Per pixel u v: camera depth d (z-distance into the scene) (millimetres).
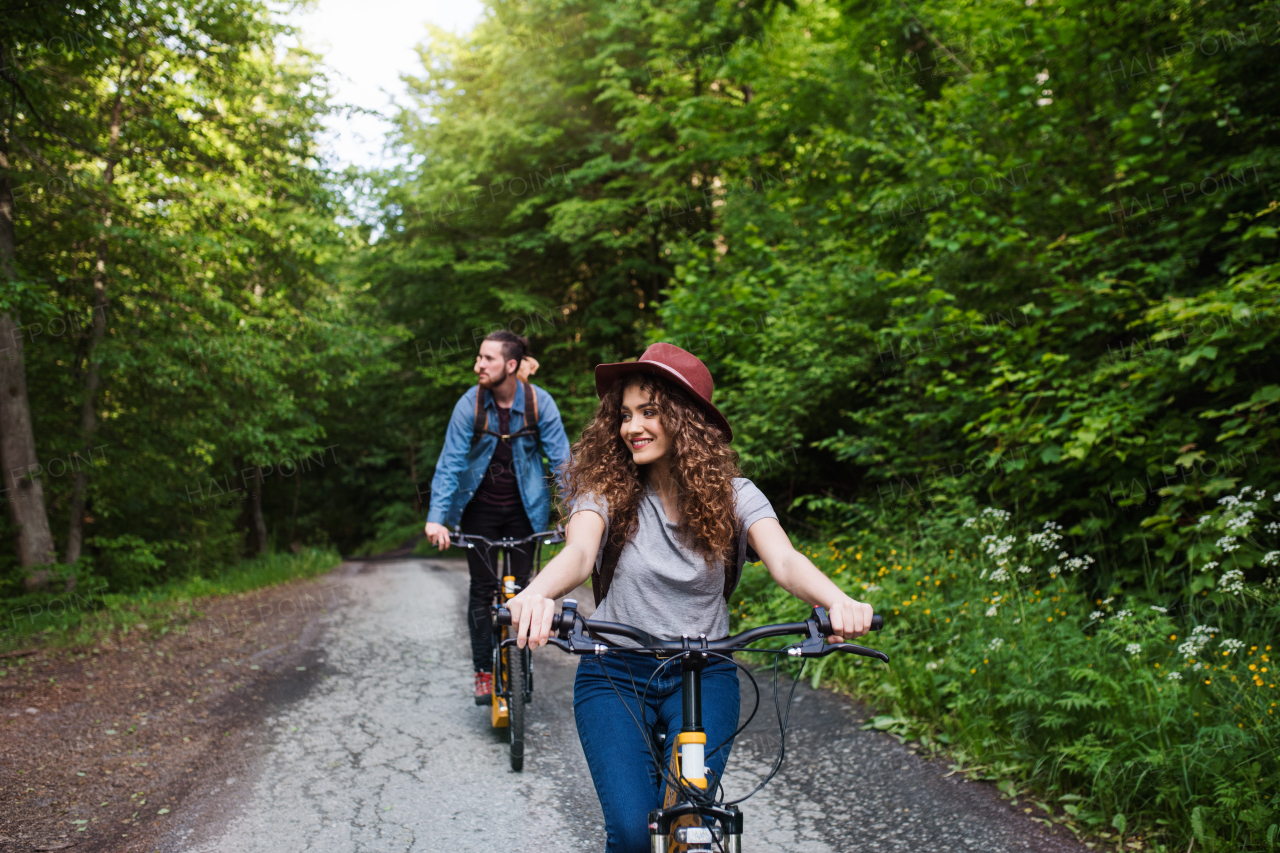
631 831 1655
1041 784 3299
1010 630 4043
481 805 3406
